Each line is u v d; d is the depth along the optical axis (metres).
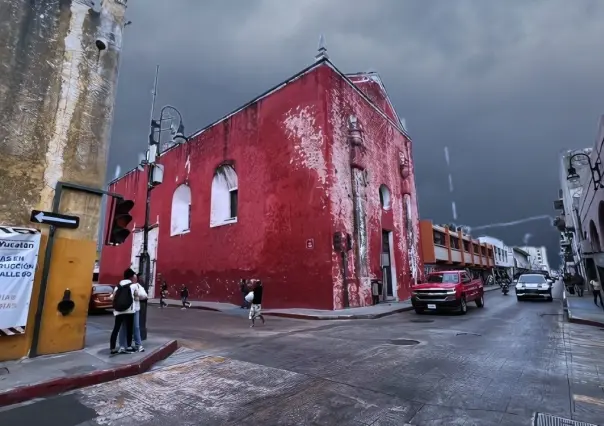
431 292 15.43
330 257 16.59
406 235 24.98
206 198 24.28
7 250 6.52
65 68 7.96
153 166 11.49
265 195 19.91
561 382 5.42
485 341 8.74
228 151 23.00
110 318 14.93
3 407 4.70
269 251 19.06
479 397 4.82
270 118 20.56
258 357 7.34
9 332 6.42
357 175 19.58
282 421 4.19
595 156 13.83
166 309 19.97
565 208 34.84
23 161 7.08
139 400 4.98
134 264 31.20
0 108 6.90
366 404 4.64
